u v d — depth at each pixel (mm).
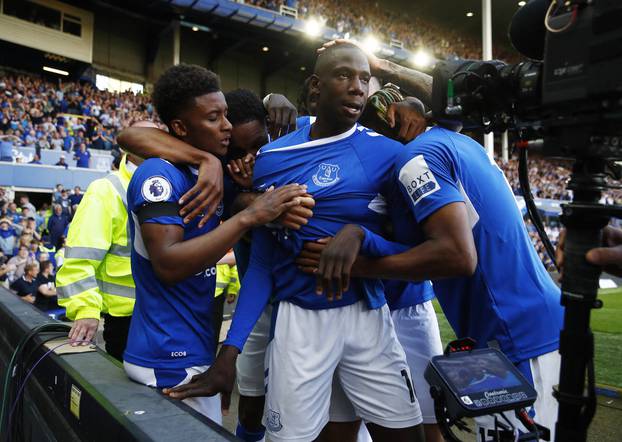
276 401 1438
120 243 2205
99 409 1230
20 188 12562
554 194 23672
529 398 997
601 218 932
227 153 1773
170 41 24125
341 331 1449
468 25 30062
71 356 1668
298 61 26219
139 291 1480
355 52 1421
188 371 1455
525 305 1446
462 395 966
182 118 1489
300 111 2213
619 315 7703
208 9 20312
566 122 963
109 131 17094
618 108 855
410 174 1344
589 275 958
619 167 1116
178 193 1398
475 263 1290
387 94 1830
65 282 1995
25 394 1938
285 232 1442
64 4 20266
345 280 1284
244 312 1467
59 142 14273
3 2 18812
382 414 1470
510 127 1223
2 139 12953
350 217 1431
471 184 1435
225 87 25938
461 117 1275
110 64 22531
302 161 1461
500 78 1154
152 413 1146
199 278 1513
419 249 1300
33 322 2146
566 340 979
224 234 1320
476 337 1521
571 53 903
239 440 987
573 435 979
